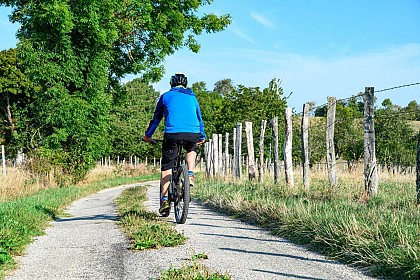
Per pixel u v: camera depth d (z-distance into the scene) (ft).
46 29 84.74
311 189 35.91
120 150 177.37
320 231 19.72
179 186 24.09
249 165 53.93
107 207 40.45
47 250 20.75
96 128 89.45
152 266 16.51
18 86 133.28
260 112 103.71
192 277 13.99
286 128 40.98
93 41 86.99
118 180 111.65
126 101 110.22
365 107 29.14
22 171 69.92
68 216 35.58
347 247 17.51
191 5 106.42
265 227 24.97
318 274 15.05
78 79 86.17
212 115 195.11
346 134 58.18
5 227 23.41
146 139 25.22
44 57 83.92
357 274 15.10
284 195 34.68
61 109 83.35
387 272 14.93
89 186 81.25
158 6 100.89
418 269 13.80
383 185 40.42
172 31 102.47
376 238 17.62
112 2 84.38
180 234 21.30
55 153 81.97
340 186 33.06
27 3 87.51
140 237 21.04
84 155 87.61
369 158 29.04
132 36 97.71
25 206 35.65
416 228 18.16
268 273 15.11
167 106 23.70
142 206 37.04
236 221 27.71
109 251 19.53
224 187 46.62
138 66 99.60
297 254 18.15
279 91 107.45
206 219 28.50
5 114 139.54
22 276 16.21
